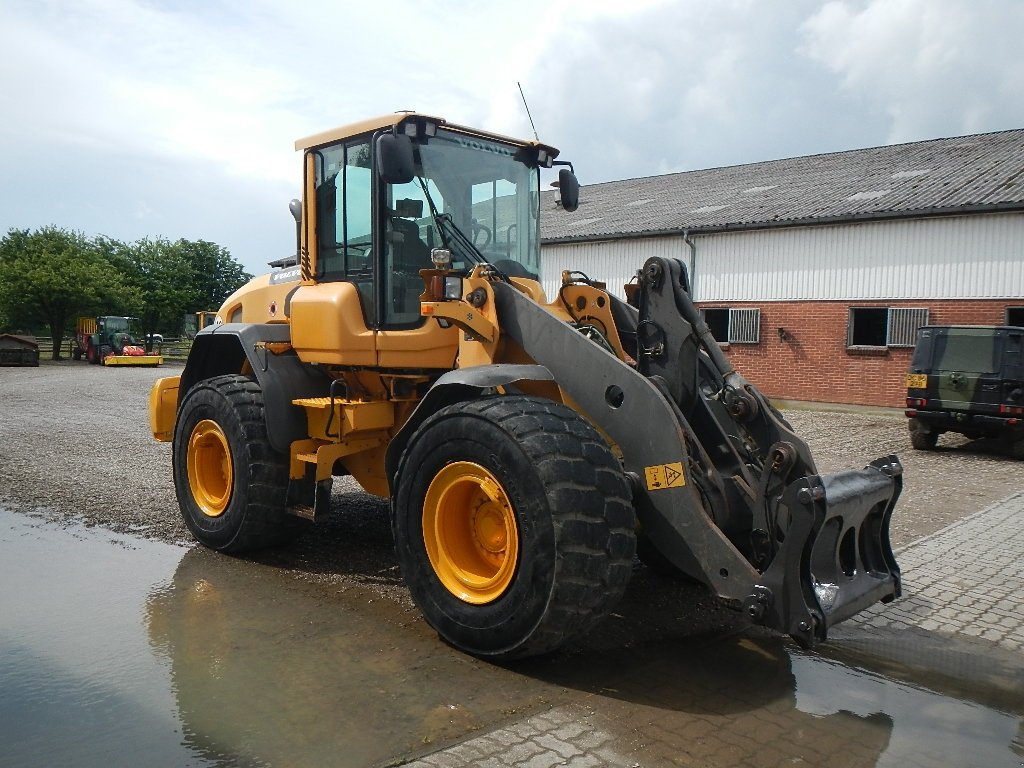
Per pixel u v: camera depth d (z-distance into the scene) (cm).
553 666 388
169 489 747
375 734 316
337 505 712
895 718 348
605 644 420
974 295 1619
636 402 389
